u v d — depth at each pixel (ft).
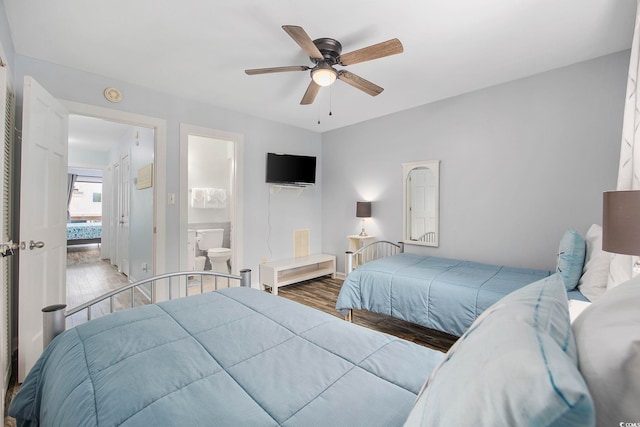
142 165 12.97
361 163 14.37
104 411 2.59
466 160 10.80
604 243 4.16
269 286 13.16
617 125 7.93
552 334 1.65
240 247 12.78
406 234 12.60
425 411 1.70
